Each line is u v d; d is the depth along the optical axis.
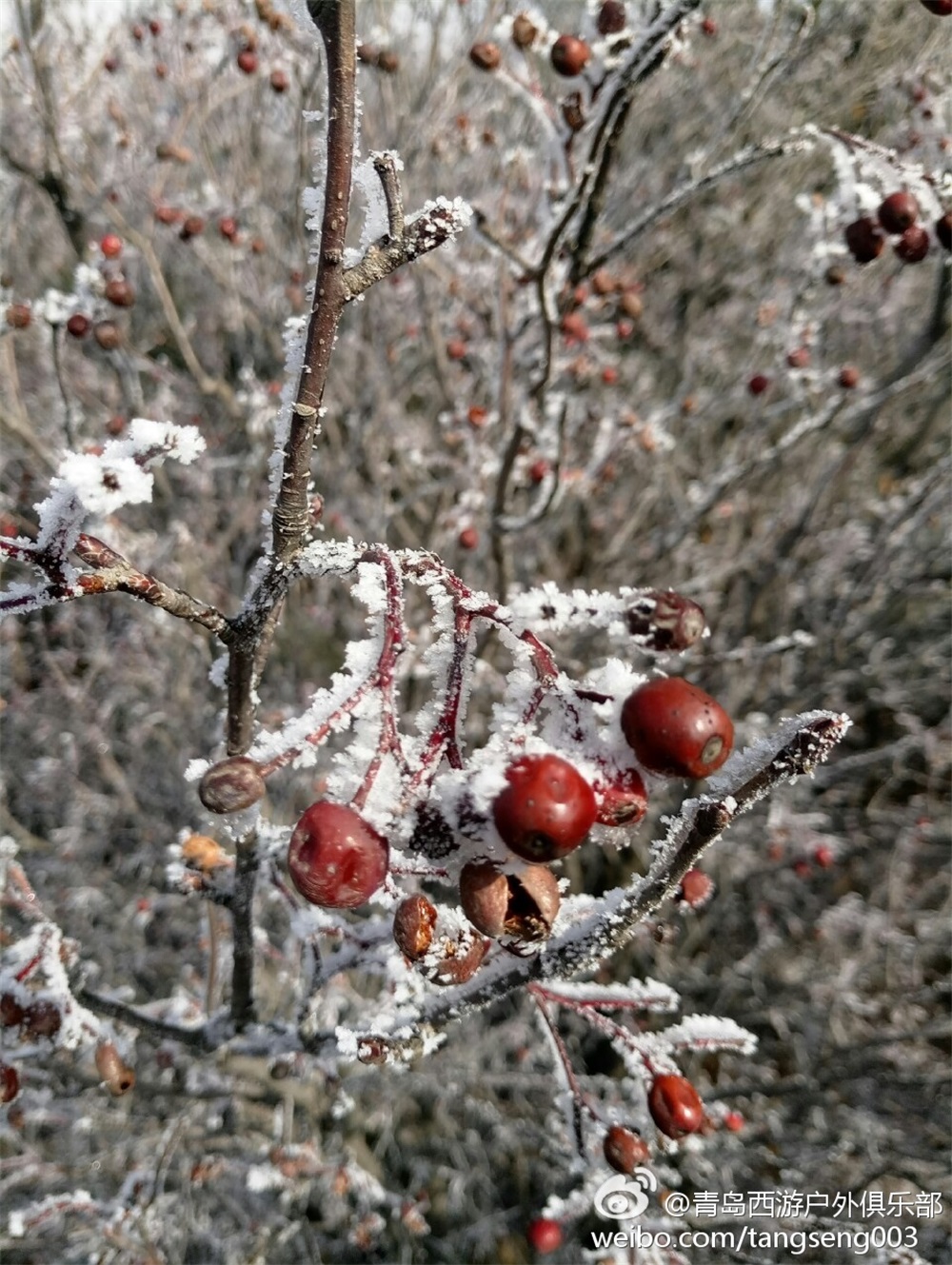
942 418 4.55
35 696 4.52
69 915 4.12
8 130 4.09
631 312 3.47
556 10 4.02
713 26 2.99
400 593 1.02
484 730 4.01
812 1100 3.62
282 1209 3.37
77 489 0.91
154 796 4.50
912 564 4.27
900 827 4.27
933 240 2.30
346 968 1.77
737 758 1.00
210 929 2.68
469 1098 3.67
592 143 2.12
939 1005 3.99
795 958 4.26
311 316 0.94
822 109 3.73
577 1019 3.74
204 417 4.71
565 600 1.02
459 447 4.50
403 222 0.95
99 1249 2.83
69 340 4.09
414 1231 3.27
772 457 3.61
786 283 4.40
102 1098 3.10
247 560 4.36
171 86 4.31
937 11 1.92
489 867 0.92
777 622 4.61
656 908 1.10
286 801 3.49
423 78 4.44
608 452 4.04
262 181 4.69
